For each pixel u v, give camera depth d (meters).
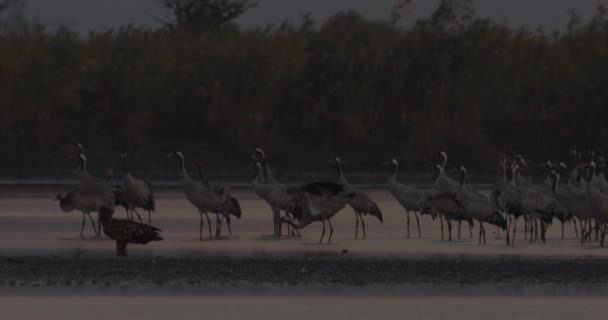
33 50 88.88
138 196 42.19
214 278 30.91
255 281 30.55
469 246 38.28
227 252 35.97
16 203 58.12
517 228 46.16
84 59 89.88
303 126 91.88
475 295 29.05
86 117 90.31
